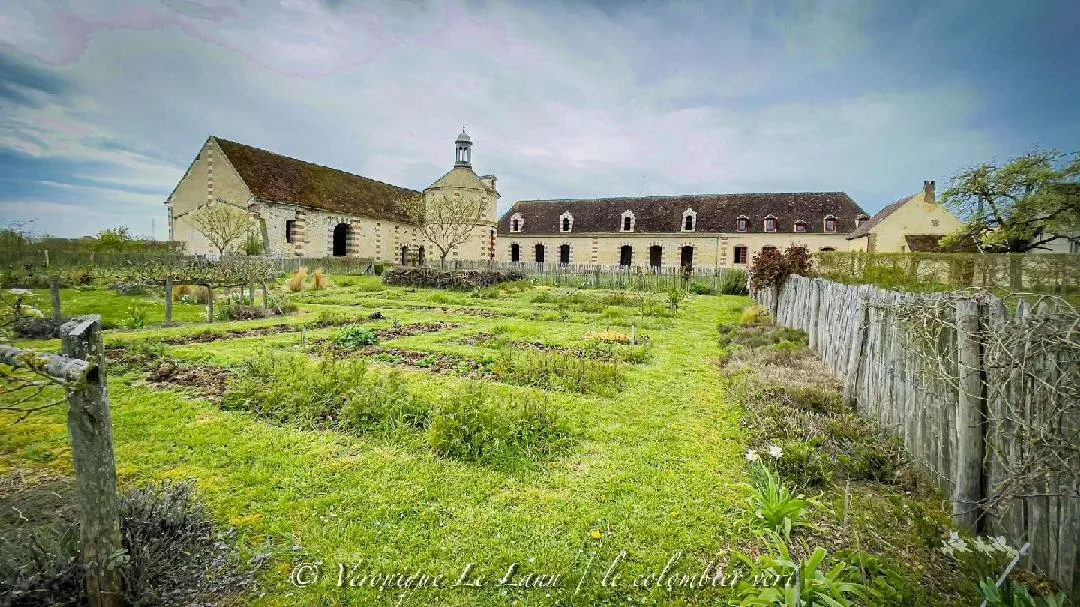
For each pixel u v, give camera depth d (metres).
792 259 14.41
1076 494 2.87
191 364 8.39
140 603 2.85
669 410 6.56
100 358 2.75
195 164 34.03
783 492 3.54
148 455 4.88
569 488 4.46
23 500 4.01
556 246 49.66
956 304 3.88
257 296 18.86
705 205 46.06
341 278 30.47
